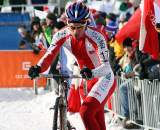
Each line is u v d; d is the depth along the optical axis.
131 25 12.90
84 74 8.17
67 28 8.92
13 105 15.42
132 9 21.55
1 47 23.78
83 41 8.82
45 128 12.26
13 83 18.41
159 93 10.91
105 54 8.66
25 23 23.56
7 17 23.86
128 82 12.09
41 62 8.48
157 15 11.80
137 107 11.82
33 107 15.09
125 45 12.70
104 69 8.55
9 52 18.25
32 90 17.92
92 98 8.50
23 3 24.89
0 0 25.05
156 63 11.62
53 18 16.72
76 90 9.98
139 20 12.80
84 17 8.44
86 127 8.41
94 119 8.44
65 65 13.71
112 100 13.07
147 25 11.80
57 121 8.33
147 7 11.82
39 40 17.08
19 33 22.52
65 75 8.31
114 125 12.58
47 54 8.62
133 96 11.94
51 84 17.47
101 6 22.45
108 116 13.52
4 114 14.08
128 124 12.12
